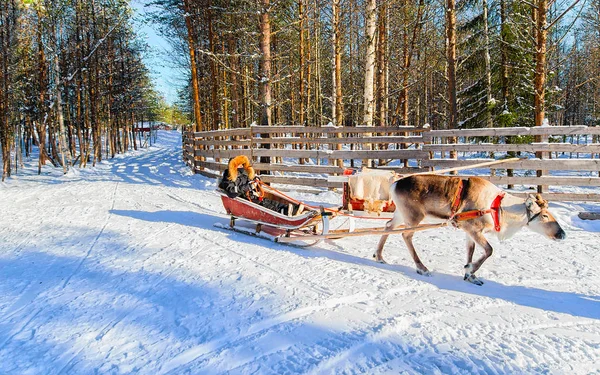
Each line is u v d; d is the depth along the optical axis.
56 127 23.44
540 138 9.02
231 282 4.84
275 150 11.91
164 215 8.67
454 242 6.92
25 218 8.23
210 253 5.98
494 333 3.76
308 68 21.03
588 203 9.02
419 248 6.57
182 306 4.19
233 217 7.41
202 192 11.93
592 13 19.09
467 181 5.25
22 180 17.33
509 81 15.46
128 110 36.62
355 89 26.59
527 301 4.54
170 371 3.08
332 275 5.17
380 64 17.88
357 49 25.69
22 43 19.91
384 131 10.71
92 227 7.51
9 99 19.31
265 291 4.58
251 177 7.55
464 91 17.69
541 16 10.32
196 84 19.80
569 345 3.55
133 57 32.00
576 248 6.52
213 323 3.83
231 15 19.03
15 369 3.08
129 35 26.70
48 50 19.88
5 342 3.47
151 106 47.28
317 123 27.27
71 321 3.85
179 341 3.51
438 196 5.32
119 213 8.79
